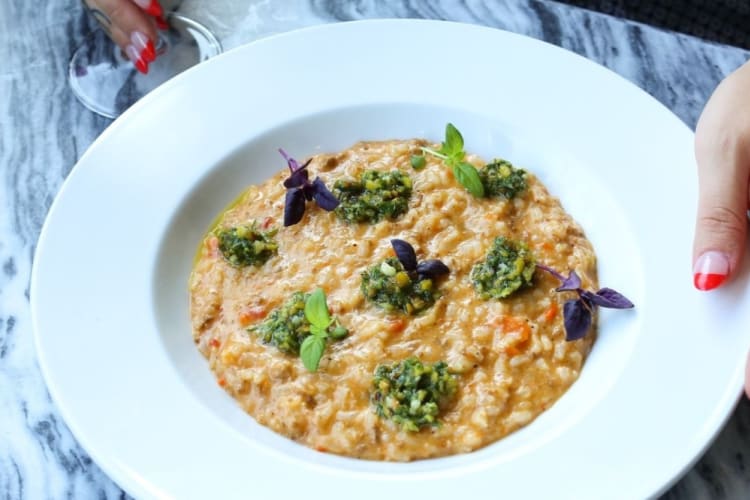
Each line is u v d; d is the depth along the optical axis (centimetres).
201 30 62
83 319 46
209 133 53
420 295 47
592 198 50
